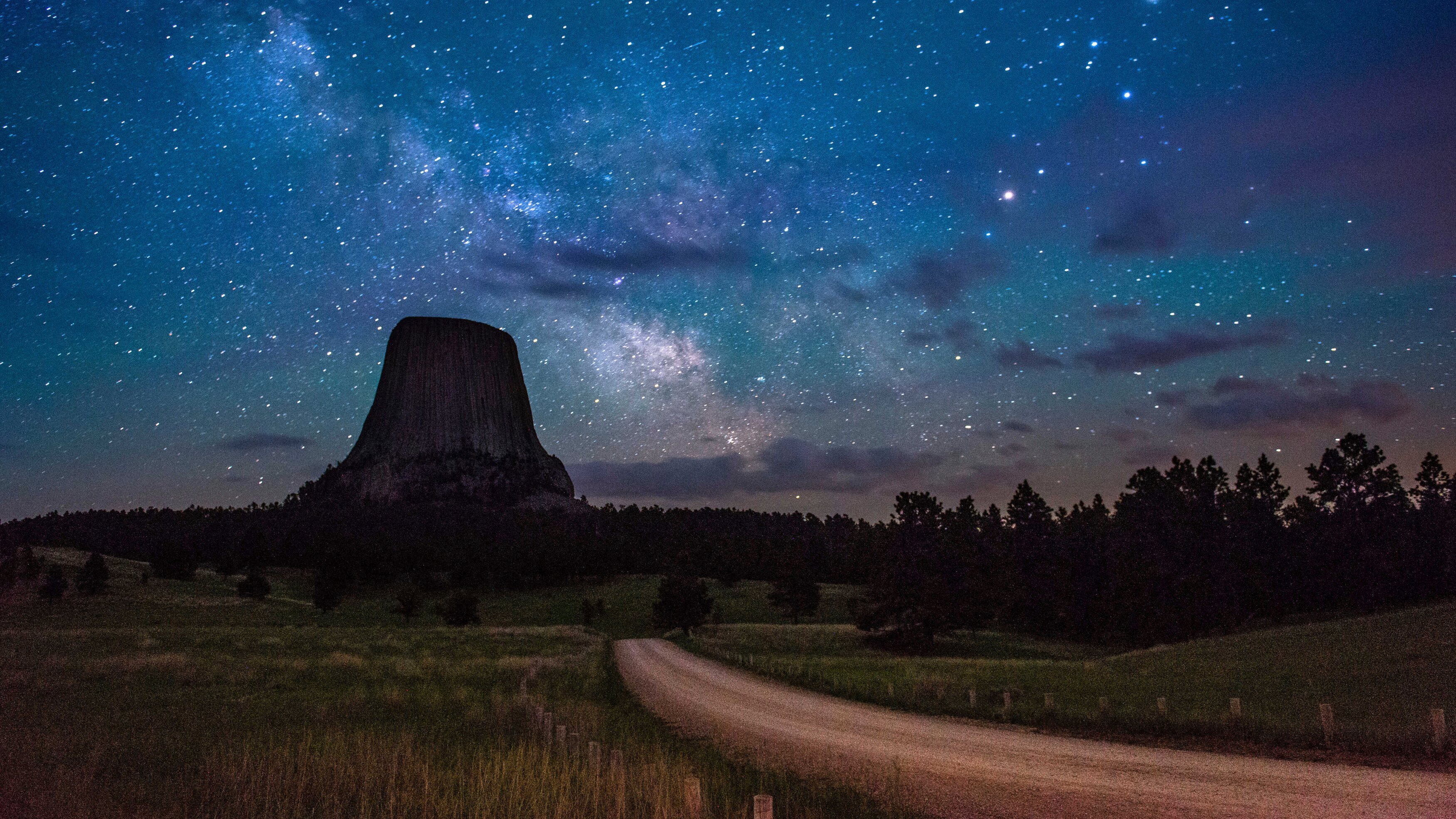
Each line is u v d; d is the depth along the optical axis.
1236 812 9.20
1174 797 10.15
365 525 155.25
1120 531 84.06
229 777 9.33
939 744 15.55
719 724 19.48
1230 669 25.73
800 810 9.47
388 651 38.12
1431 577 64.06
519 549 121.69
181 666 24.22
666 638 71.81
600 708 21.23
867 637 66.69
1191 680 23.92
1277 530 76.56
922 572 66.94
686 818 8.11
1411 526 68.88
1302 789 10.08
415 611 78.75
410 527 156.62
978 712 19.83
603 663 40.00
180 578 98.81
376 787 9.41
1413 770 10.95
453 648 42.25
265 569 119.31
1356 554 67.50
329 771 9.85
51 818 7.61
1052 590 76.94
